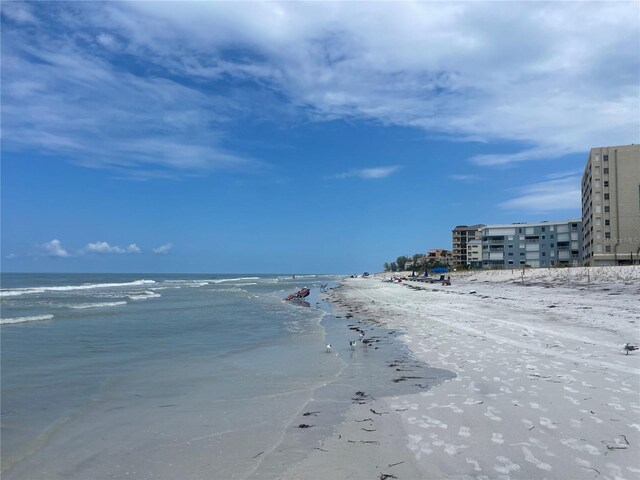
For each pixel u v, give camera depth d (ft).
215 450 22.03
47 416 27.86
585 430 21.74
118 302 132.98
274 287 283.38
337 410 27.81
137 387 34.99
